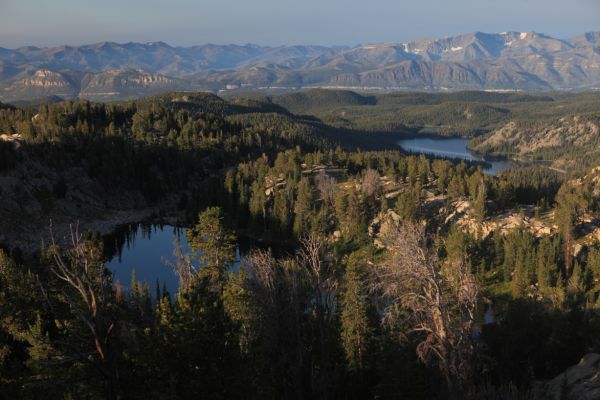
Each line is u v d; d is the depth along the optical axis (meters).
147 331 31.80
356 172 175.38
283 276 45.53
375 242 120.50
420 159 179.25
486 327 62.59
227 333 33.47
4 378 33.12
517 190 148.62
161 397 28.80
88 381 29.09
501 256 109.62
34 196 155.00
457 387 34.00
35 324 45.97
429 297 35.03
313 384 42.44
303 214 137.88
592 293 91.12
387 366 43.75
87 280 27.61
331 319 50.47
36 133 194.00
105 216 168.38
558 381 43.25
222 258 61.50
